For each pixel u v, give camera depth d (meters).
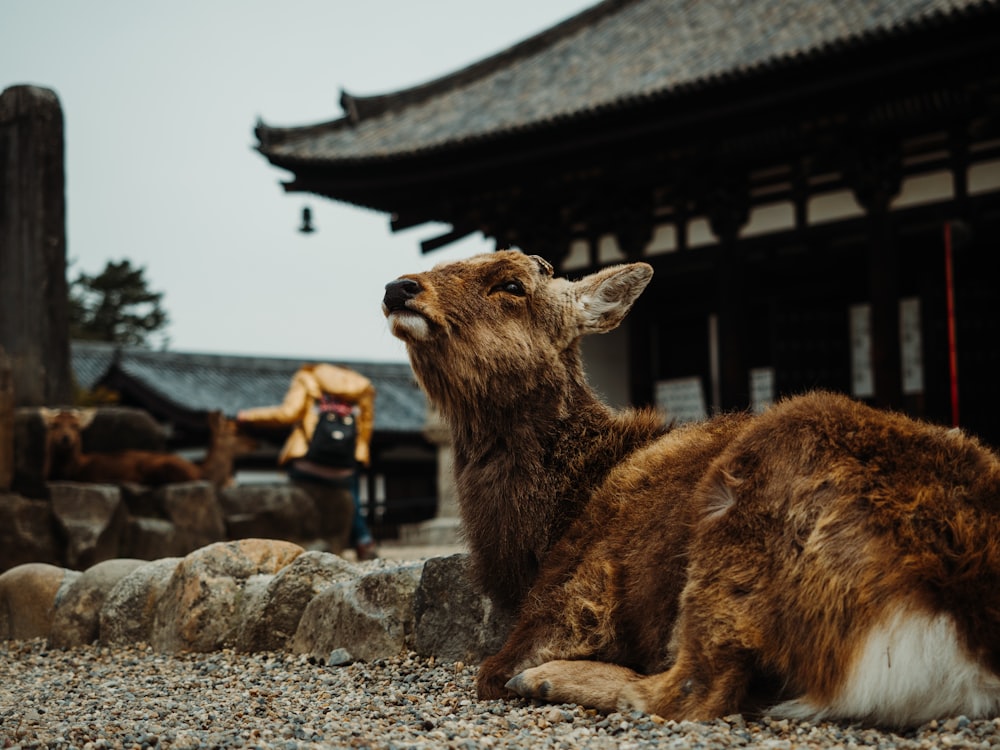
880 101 13.70
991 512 3.09
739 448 3.38
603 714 3.44
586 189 16.61
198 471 11.24
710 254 15.91
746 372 15.60
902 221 14.32
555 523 4.02
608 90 16.05
